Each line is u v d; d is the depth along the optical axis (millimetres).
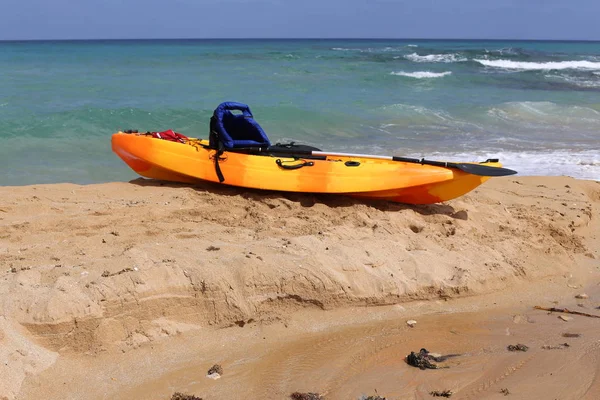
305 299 5398
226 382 4449
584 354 4914
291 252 5789
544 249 7039
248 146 8086
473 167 7375
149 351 4734
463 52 52250
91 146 13039
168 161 8086
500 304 5922
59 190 7926
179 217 6977
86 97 19922
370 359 4832
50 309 4531
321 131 15695
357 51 56906
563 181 10578
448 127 16781
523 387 4410
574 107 19766
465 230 7168
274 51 56219
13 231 6215
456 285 5918
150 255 5492
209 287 5098
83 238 6098
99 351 4598
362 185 7508
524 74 33094
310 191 7574
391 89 25062
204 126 15758
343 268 5656
